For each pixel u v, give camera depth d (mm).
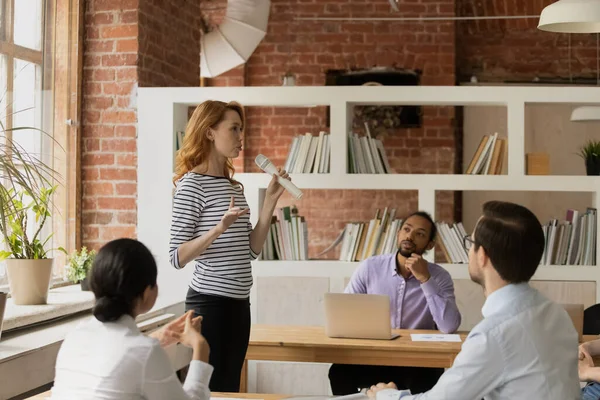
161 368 2088
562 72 8281
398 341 3738
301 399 2578
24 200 4609
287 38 8289
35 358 3367
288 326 4160
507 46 8320
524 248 2121
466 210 8266
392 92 5039
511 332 2082
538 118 8281
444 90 5016
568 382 2105
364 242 5074
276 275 5078
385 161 5176
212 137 3604
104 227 5367
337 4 8227
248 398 2654
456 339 3805
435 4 8109
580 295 4945
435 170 8141
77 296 4418
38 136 4836
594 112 5559
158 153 5188
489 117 8258
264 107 8352
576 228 5016
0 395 3109
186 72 6242
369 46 8188
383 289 4262
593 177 4984
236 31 6793
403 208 8109
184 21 6191
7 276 4164
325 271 5055
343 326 3801
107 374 2057
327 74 8234
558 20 3652
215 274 3510
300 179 5117
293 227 5105
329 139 5113
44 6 4910
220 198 3551
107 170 5359
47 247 4930
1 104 4434
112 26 5348
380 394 2381
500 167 5105
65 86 5184
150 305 2205
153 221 5191
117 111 5344
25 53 4695
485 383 2090
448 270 5000
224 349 3512
